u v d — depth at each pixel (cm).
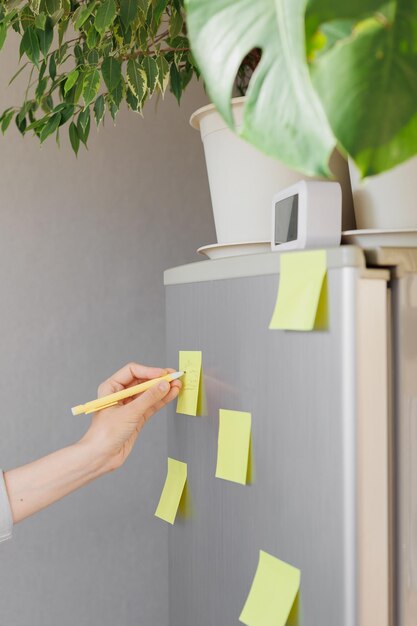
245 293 88
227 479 91
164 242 208
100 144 201
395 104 35
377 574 70
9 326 193
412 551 71
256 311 85
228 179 101
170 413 114
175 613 113
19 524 195
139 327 205
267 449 83
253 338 86
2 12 126
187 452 106
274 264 80
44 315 196
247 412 87
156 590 208
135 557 206
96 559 202
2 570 193
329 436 71
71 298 198
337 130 35
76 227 199
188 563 107
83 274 200
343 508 69
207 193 214
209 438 98
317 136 36
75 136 146
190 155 212
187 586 107
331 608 71
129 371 116
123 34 125
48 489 105
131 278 204
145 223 206
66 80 129
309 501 75
